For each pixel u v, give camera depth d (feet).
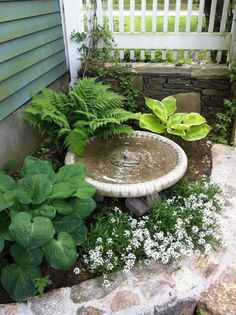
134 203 6.77
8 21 7.27
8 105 7.62
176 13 10.19
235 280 5.35
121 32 10.77
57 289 5.31
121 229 6.23
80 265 5.83
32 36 8.54
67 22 10.61
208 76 10.18
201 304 5.05
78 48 11.00
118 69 10.62
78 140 7.70
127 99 10.80
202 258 5.80
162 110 9.45
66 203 5.49
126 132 8.41
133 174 6.99
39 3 8.82
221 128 10.10
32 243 4.40
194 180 8.13
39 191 5.14
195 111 10.93
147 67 10.61
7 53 7.32
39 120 8.11
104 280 5.36
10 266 5.11
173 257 5.82
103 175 6.99
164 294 5.14
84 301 5.09
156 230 6.29
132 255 5.67
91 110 8.62
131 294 5.16
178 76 10.44
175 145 7.99
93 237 6.10
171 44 10.75
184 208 6.72
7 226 5.10
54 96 8.78
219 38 10.28
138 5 16.05
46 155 9.19
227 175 8.11
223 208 6.88
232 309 4.88
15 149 8.23
